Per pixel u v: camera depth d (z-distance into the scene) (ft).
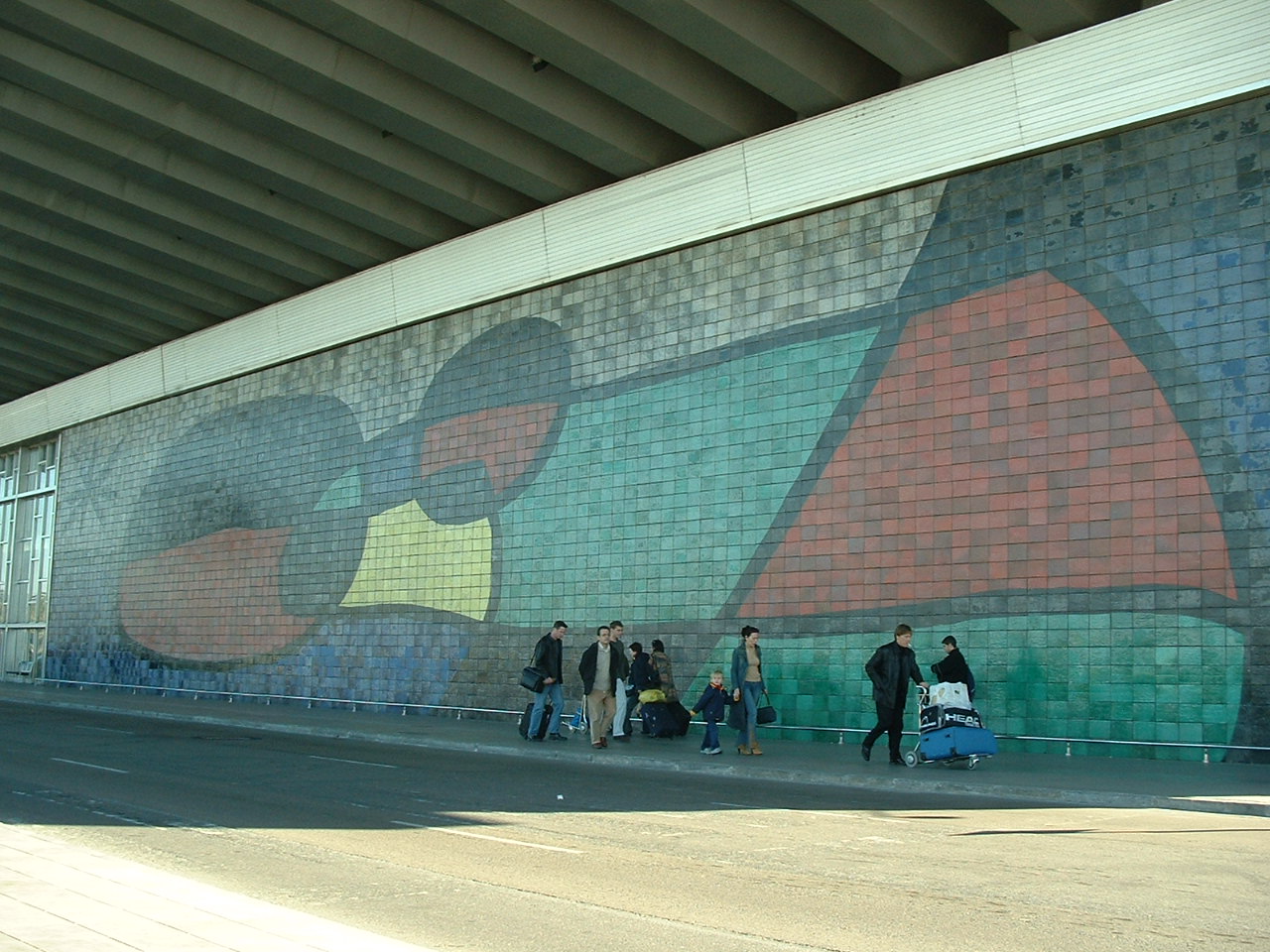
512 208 90.99
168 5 68.39
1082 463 62.13
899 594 67.97
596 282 87.30
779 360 75.20
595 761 63.31
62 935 20.89
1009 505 64.39
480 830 37.29
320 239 98.53
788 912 25.40
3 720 88.69
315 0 66.23
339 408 109.09
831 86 71.31
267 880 28.71
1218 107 59.57
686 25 65.82
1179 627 58.34
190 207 97.71
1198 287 59.36
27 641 155.22
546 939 22.81
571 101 76.38
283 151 87.30
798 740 71.05
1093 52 61.72
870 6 62.80
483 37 72.13
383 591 101.76
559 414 88.63
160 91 81.56
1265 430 56.70
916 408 68.59
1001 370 65.51
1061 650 61.82
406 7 68.85
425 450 99.60
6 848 31.22
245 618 117.08
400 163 85.15
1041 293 64.54
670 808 43.32
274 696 111.75
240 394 122.01
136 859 31.42
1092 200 63.26
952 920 24.61
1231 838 36.96
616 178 86.79
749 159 75.51
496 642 90.68
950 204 68.54
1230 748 56.29
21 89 81.97
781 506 73.97
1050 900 26.73
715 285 79.41
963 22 67.31
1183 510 58.75
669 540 79.71
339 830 36.78
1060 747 61.11
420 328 101.81
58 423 150.82
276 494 115.24
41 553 155.02
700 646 76.84
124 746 66.74
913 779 50.98
